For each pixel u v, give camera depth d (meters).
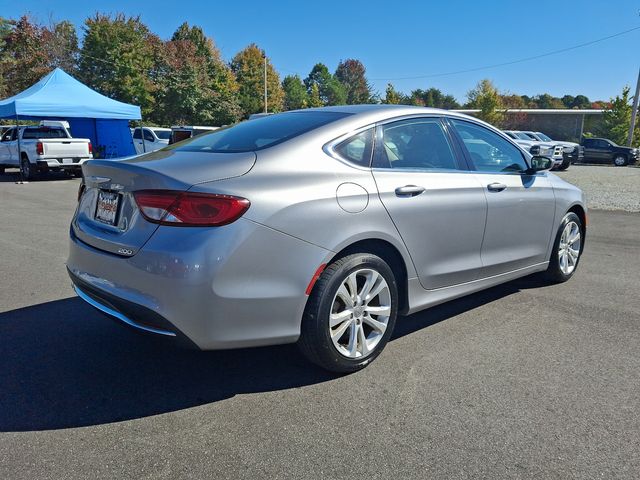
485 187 3.85
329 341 2.94
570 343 3.65
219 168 2.75
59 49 45.62
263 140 3.12
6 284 4.91
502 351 3.51
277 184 2.75
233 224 2.57
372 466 2.30
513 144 4.41
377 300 3.21
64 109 14.31
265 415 2.71
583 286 5.02
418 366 3.28
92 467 2.28
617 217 9.47
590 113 45.94
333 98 104.62
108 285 2.77
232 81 56.81
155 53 46.59
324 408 2.78
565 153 23.73
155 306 2.54
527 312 4.29
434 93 107.12
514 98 69.94
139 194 2.69
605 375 3.17
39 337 3.69
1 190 12.74
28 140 14.98
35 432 2.54
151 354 3.44
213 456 2.37
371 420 2.67
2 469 2.26
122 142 19.70
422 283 3.47
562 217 4.79
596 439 2.51
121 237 2.74
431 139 3.66
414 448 2.43
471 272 3.81
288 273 2.72
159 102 46.12
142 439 2.49
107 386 3.01
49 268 5.50
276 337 2.77
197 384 3.05
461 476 2.23
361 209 3.00
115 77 43.44
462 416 2.71
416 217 3.30
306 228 2.77
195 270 2.49
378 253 3.23
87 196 3.24
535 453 2.40
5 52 44.44
